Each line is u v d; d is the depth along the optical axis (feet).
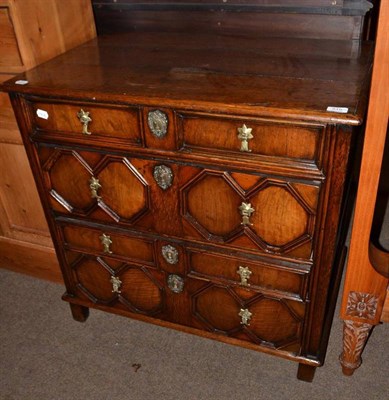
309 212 4.02
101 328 6.02
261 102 3.70
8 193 6.10
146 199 4.59
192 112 3.87
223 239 4.50
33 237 6.38
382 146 3.69
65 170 4.78
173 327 5.42
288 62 4.62
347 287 4.56
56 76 4.55
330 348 5.65
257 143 3.84
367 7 5.06
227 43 5.38
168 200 4.50
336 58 4.68
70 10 5.41
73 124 4.41
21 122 4.65
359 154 6.34
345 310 4.72
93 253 5.30
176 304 5.24
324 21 5.28
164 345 5.75
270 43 5.29
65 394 5.22
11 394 5.24
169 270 4.99
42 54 5.15
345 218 5.58
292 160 3.82
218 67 4.58
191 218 4.52
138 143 4.25
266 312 4.84
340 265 6.03
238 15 5.56
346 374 5.24
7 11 4.75
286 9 5.32
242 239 4.43
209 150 4.02
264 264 4.49
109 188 4.69
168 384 5.28
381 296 4.49
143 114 4.06
